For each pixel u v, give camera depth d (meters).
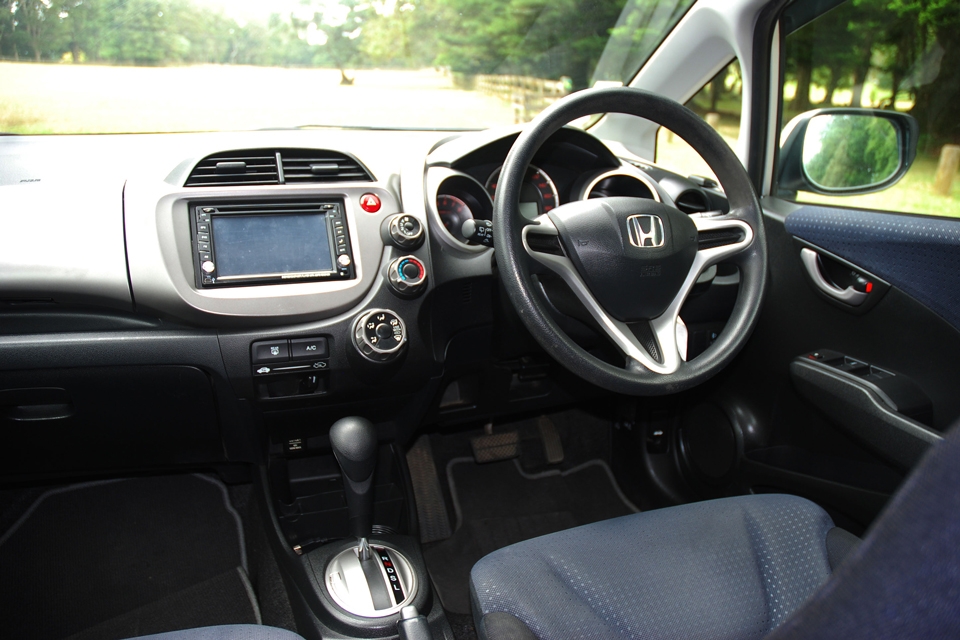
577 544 1.05
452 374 1.64
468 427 2.15
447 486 2.07
